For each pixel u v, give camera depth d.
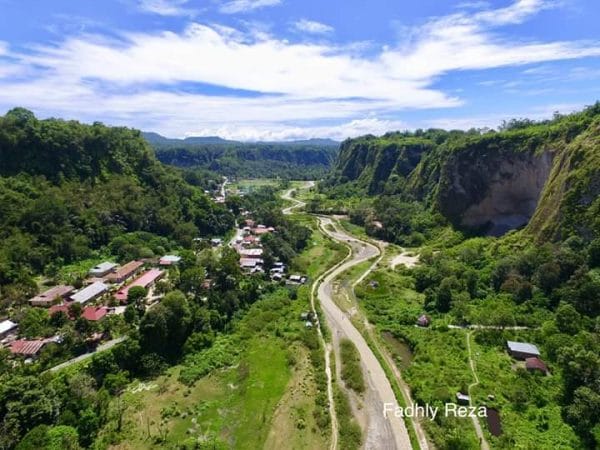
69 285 81.62
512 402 49.50
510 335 63.41
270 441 45.78
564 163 86.50
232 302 78.19
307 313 77.94
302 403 52.22
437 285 86.06
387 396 53.34
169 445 45.19
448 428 45.69
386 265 108.06
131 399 53.22
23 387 45.97
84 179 114.06
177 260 100.62
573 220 76.62
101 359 56.22
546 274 72.44
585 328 60.16
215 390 56.12
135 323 68.38
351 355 62.50
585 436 42.69
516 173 109.31
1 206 88.62
